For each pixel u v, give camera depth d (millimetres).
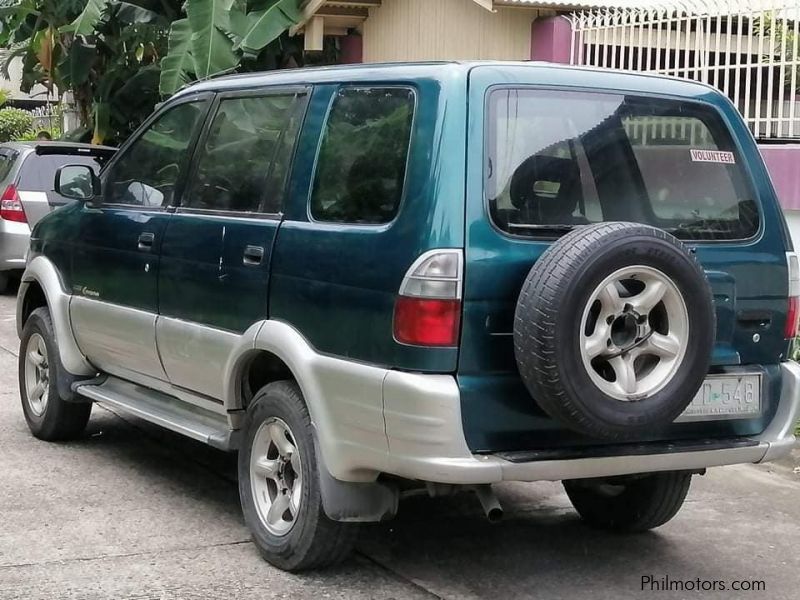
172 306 5629
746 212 4898
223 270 5215
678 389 4277
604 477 4762
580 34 10922
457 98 4340
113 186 6418
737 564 5254
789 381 4871
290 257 4805
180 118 6016
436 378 4168
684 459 4527
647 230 4199
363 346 4414
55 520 5566
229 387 5188
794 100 8664
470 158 4277
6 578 4777
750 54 8820
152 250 5777
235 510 5805
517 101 4480
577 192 4523
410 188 4328
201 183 5625
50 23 15758
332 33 14641
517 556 5270
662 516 5430
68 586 4703
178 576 4848
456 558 5215
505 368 4246
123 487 6152
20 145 13516
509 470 4180
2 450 6848
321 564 4852
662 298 4246
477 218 4234
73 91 17453
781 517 6008
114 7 14992
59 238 6777
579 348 4078
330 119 4898
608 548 5430
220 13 13258
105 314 6215
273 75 5434
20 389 7258
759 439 4777
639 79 4836
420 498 6148
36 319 6965
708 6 9000
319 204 4805
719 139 4941
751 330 4801
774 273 4863
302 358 4664
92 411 7914
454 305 4164
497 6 11719
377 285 4352
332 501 4590
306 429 4719
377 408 4305
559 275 4047
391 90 4609
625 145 4699
